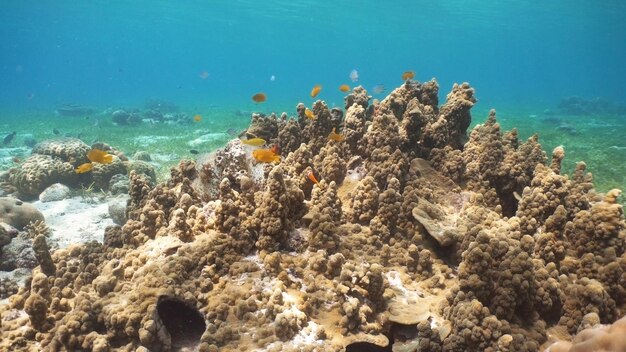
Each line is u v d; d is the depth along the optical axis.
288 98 11.73
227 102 10.77
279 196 0.91
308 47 28.20
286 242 0.94
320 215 0.94
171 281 0.79
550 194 1.02
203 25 16.25
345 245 0.95
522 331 0.73
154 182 2.53
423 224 0.97
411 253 0.94
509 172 1.19
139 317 0.73
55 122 6.30
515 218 0.99
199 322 0.83
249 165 1.14
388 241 1.00
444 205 1.16
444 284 0.91
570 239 0.93
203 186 1.20
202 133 4.95
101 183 2.35
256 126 1.48
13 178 2.31
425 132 1.30
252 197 1.00
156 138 4.57
